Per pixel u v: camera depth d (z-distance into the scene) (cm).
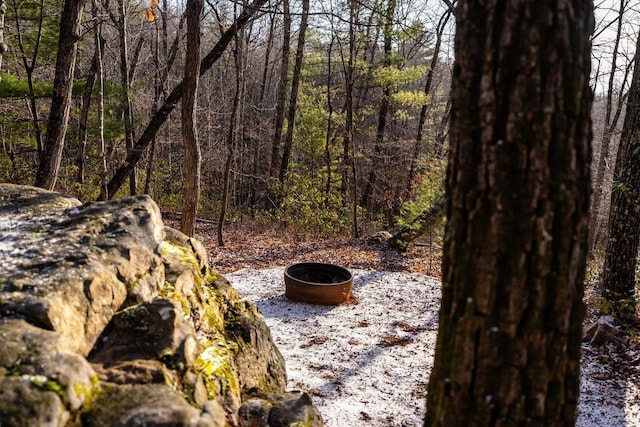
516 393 150
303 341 592
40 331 191
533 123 140
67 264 239
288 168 1853
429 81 1689
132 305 253
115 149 1365
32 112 1145
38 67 1370
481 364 152
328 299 728
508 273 146
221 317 337
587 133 148
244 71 1823
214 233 1292
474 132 149
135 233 284
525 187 142
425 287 844
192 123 639
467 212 153
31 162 1448
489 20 145
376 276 898
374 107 1769
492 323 149
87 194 1156
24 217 300
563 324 150
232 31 758
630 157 598
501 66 142
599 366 522
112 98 1261
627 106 630
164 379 205
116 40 1622
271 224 1473
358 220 1544
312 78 1991
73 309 217
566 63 141
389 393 464
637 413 430
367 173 2020
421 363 541
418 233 1057
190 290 306
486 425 153
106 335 234
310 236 1284
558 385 153
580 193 147
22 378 163
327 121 1716
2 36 550
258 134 1995
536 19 139
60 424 156
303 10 1513
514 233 145
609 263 624
